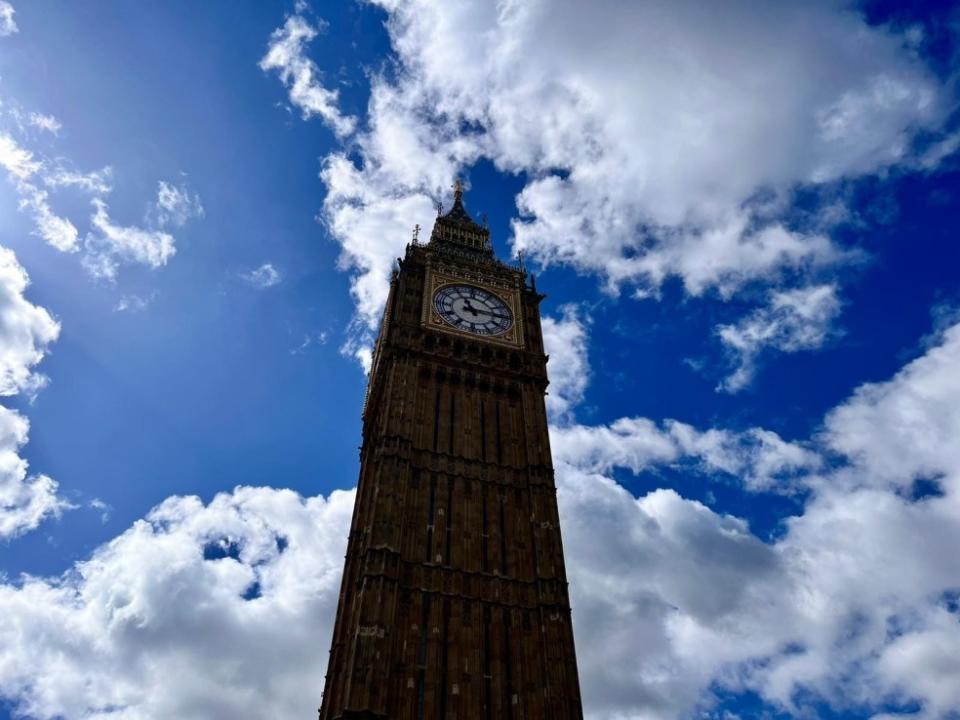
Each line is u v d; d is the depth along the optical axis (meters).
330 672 50.03
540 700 43.12
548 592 47.88
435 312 66.75
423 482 53.16
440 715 41.38
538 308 72.69
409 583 46.69
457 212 91.25
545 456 57.53
